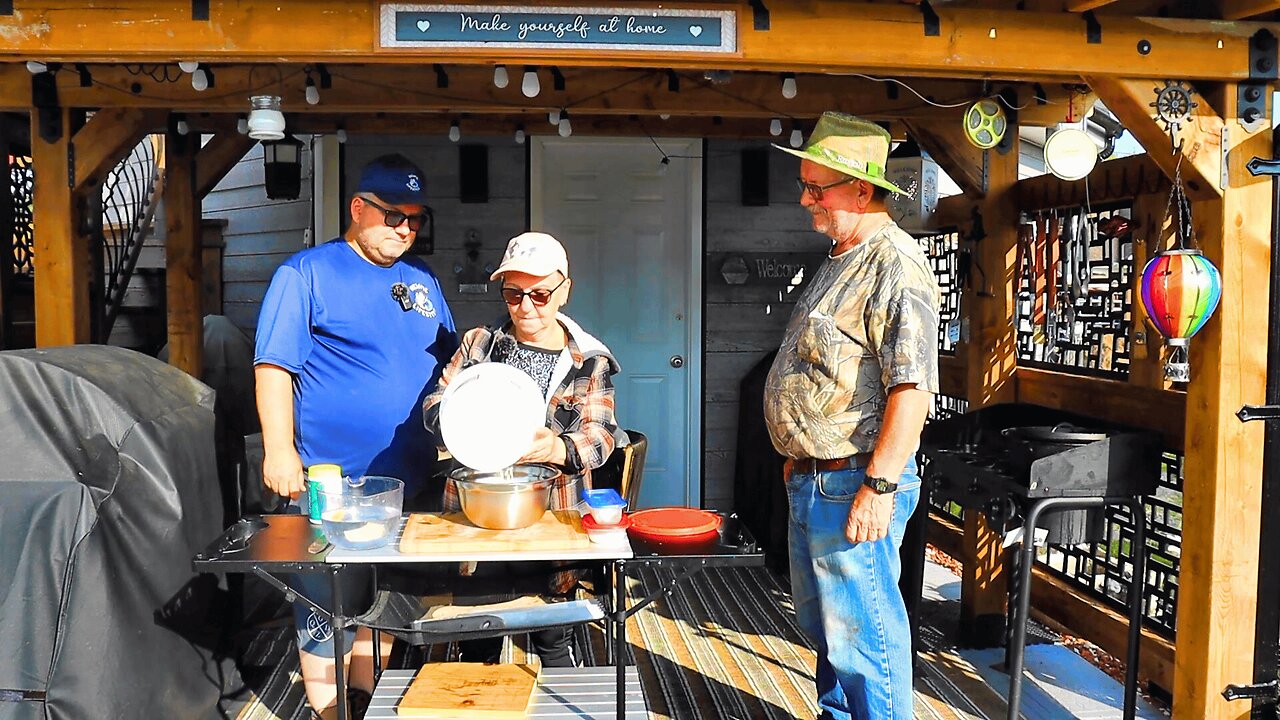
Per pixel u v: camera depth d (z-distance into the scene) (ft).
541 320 9.20
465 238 18.37
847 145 8.48
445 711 7.66
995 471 10.32
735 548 7.43
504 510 7.73
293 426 9.44
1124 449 9.78
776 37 8.63
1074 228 11.85
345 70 12.87
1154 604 11.55
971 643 12.98
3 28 8.22
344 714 7.48
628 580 15.66
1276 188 9.21
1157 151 9.27
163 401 9.39
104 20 8.25
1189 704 9.60
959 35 8.82
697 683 11.59
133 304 20.75
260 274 20.74
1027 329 13.08
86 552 7.80
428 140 18.22
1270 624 9.42
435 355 10.11
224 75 12.55
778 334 18.92
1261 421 9.27
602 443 8.97
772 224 18.75
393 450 9.64
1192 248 9.55
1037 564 13.37
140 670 8.38
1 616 7.66
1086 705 11.11
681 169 18.70
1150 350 10.65
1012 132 13.01
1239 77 9.09
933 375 8.03
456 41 8.38
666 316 18.92
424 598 8.76
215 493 9.89
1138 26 8.97
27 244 17.35
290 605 12.19
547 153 18.53
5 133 14.75
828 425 8.46
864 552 8.48
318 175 18.21
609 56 8.52
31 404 8.25
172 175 15.99
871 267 8.31
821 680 9.55
